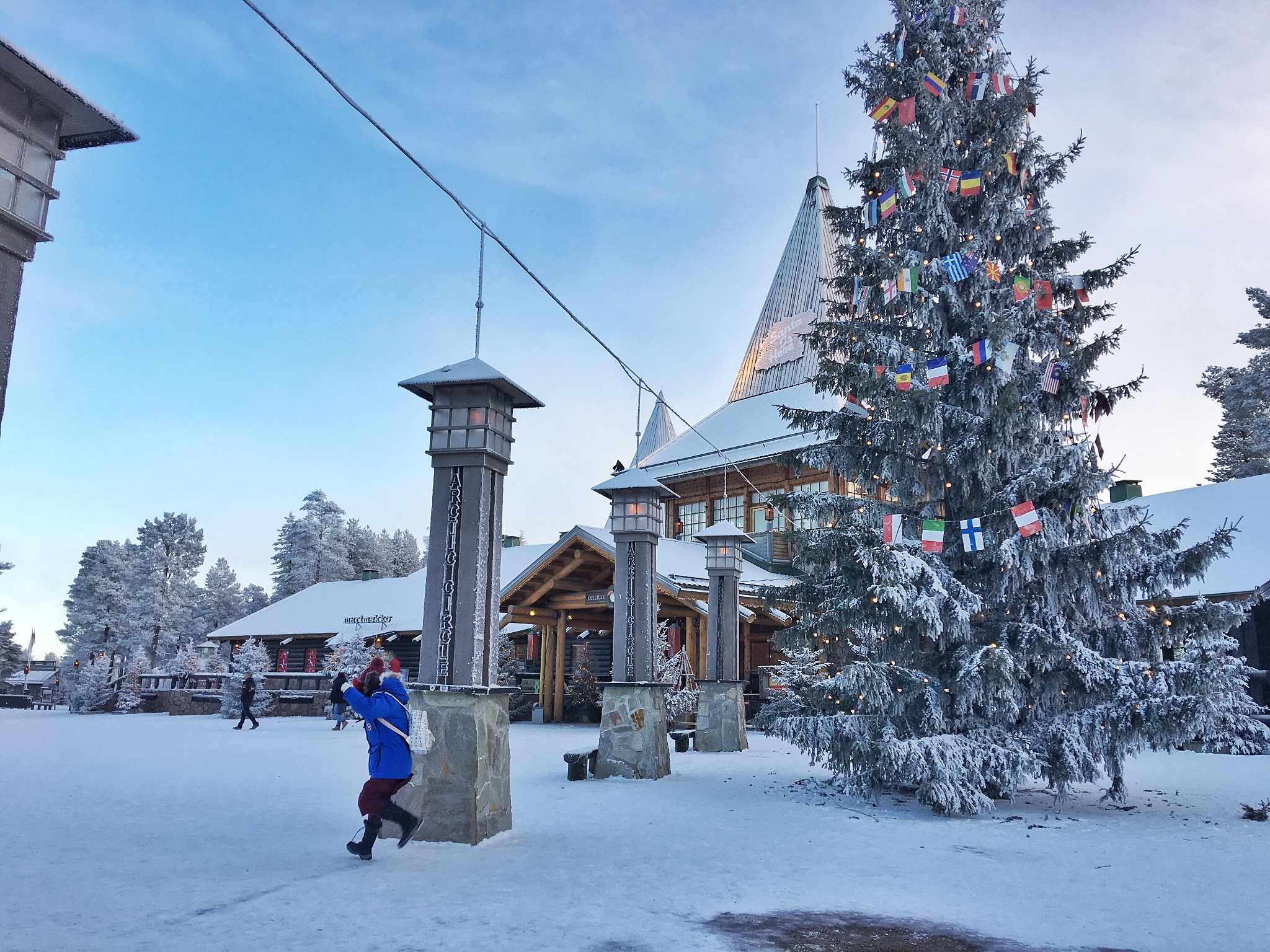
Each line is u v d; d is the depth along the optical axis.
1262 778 12.83
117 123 4.46
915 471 10.80
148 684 35.00
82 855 6.37
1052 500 9.45
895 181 11.43
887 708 9.62
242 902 5.07
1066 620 9.91
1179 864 6.62
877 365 10.56
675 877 5.93
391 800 6.62
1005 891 5.73
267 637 39.09
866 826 8.24
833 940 4.59
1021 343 10.67
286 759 13.64
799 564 10.16
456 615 7.61
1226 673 9.13
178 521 69.88
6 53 3.94
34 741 17.12
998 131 10.98
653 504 13.09
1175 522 24.28
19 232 4.14
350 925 4.62
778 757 15.12
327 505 77.19
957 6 11.45
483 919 4.77
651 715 12.16
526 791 10.41
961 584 9.67
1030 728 9.59
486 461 7.87
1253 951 4.45
